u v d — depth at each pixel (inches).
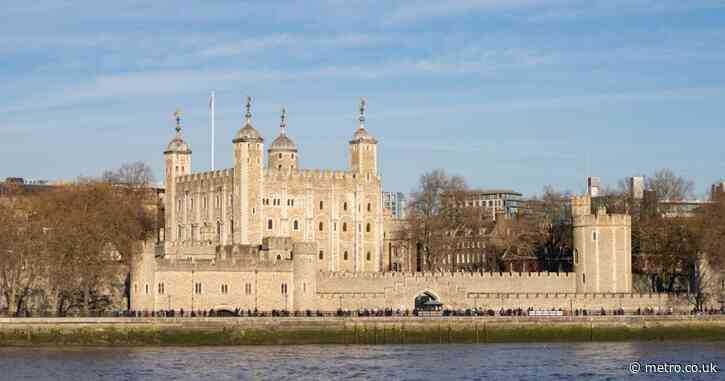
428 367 7696.9
